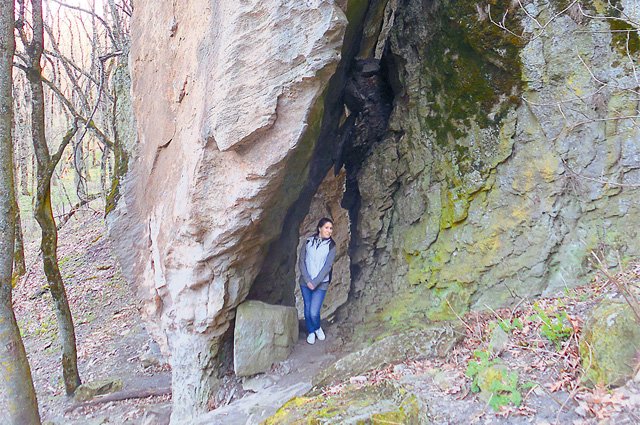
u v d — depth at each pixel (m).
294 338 6.82
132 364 9.62
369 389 4.26
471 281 6.45
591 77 5.82
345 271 8.43
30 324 12.69
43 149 8.41
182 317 6.41
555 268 5.95
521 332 4.51
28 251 17.77
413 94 7.34
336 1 5.21
